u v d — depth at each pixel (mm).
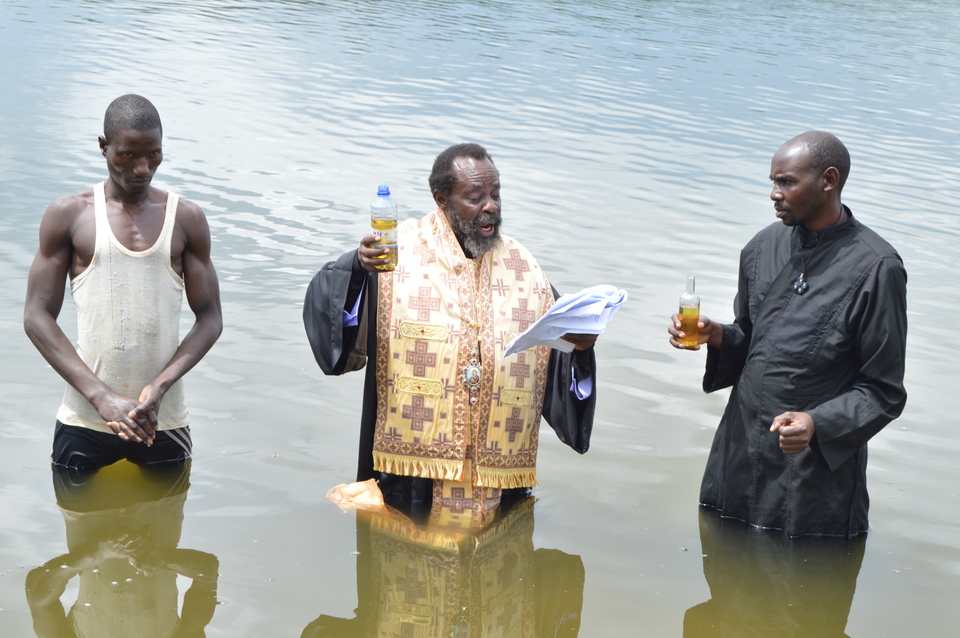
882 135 14023
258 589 4062
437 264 4926
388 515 4746
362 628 3830
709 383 4992
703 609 4070
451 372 4848
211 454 5188
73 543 4340
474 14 23125
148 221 4863
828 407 4426
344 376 6133
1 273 7180
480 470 4891
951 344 6977
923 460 5418
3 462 4969
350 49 18000
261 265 7762
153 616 3838
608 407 5910
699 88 16609
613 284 7840
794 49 21188
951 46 23094
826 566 4438
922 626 4016
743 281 4848
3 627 3727
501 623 3904
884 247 4426
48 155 10352
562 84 16266
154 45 17172
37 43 16547
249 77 15188
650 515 4844
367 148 11672
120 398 4746
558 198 10195
